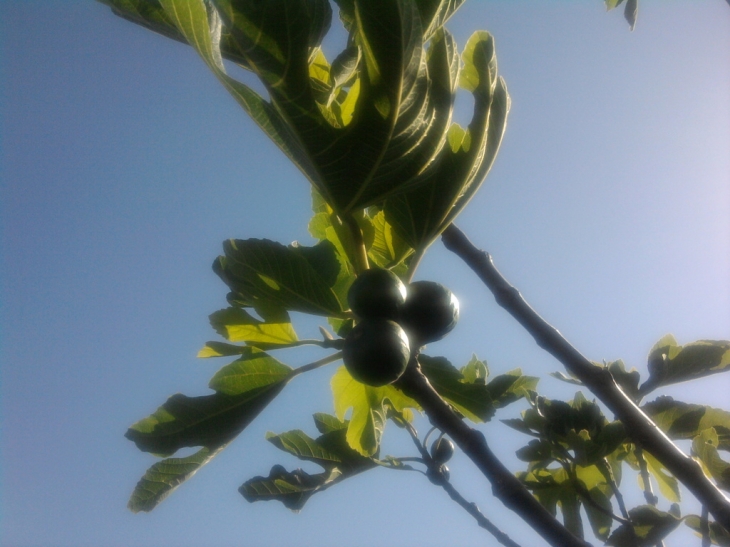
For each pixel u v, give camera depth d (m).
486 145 0.57
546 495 0.69
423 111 0.52
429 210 0.57
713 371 0.67
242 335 0.58
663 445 0.52
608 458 0.70
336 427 0.68
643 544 0.58
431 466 0.61
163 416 0.57
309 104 0.50
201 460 0.58
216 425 0.58
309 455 0.64
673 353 0.69
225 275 0.56
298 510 0.63
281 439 0.64
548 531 0.46
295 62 0.48
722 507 0.50
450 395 0.58
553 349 0.55
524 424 0.69
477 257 0.58
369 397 0.63
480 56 0.57
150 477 0.57
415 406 0.63
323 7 0.53
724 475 0.57
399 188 0.54
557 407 0.68
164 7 0.47
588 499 0.64
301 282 0.55
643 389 0.69
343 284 0.57
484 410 0.58
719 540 0.57
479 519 0.59
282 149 0.53
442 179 0.56
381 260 0.60
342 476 0.64
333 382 0.63
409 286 0.56
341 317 0.56
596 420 0.67
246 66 0.59
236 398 0.58
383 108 0.51
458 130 0.56
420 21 0.49
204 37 0.47
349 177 0.53
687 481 0.51
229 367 0.58
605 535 0.68
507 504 0.47
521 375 0.71
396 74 0.50
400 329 0.52
